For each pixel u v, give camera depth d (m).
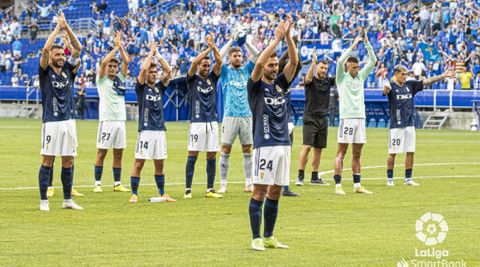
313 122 23.08
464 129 49.75
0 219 16.56
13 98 67.81
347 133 21.30
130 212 17.73
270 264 12.46
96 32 69.81
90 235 14.80
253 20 62.25
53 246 13.71
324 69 23.14
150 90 19.48
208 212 17.78
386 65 54.06
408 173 23.03
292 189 22.14
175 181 23.84
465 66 51.44
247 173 21.55
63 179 18.14
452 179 24.31
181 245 13.91
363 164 28.86
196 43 63.53
